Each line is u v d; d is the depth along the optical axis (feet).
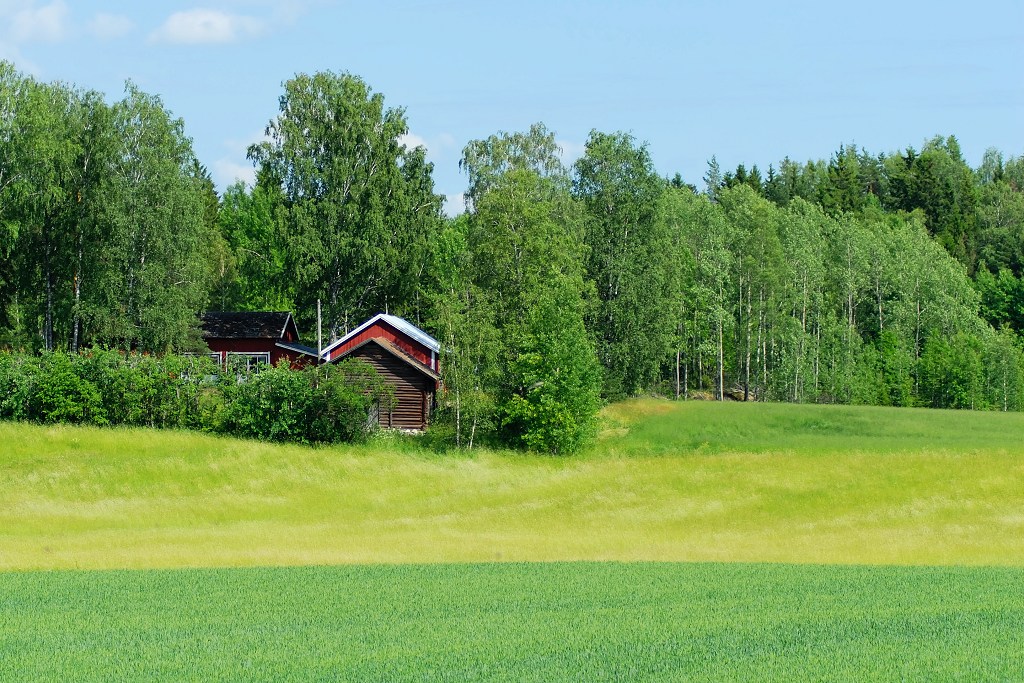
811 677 72.49
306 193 321.32
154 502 169.78
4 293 287.28
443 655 79.10
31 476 180.14
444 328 246.27
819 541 143.02
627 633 85.92
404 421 262.06
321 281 323.37
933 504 168.25
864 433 264.72
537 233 297.94
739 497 177.47
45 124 265.95
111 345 298.56
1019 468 191.62
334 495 182.29
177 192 292.40
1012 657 77.20
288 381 228.84
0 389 226.99
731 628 87.56
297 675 73.72
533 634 85.87
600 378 252.01
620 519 163.63
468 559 129.08
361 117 327.26
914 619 90.48
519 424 245.86
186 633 86.63
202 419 229.45
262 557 126.72
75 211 281.54
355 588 106.63
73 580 110.22
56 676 73.82
